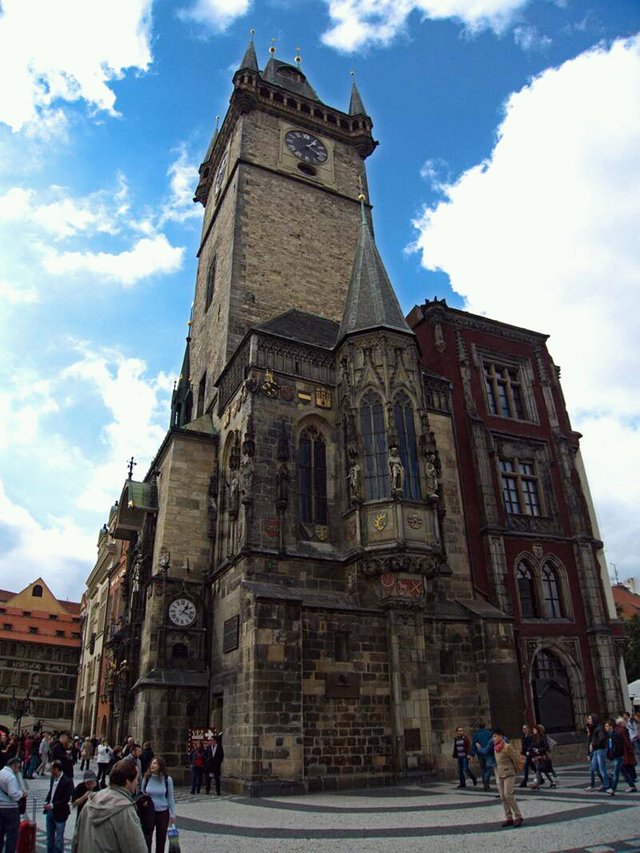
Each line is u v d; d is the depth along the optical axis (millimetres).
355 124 58469
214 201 57344
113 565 68562
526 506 39875
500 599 35156
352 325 34906
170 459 36938
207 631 32906
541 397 44031
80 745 55781
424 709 27531
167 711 30375
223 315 44188
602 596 39625
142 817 11156
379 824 15992
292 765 24297
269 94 54562
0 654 95312
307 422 33625
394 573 29000
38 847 15961
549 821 15273
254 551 29031
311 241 49625
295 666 25703
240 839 14492
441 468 35000
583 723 35344
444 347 41938
